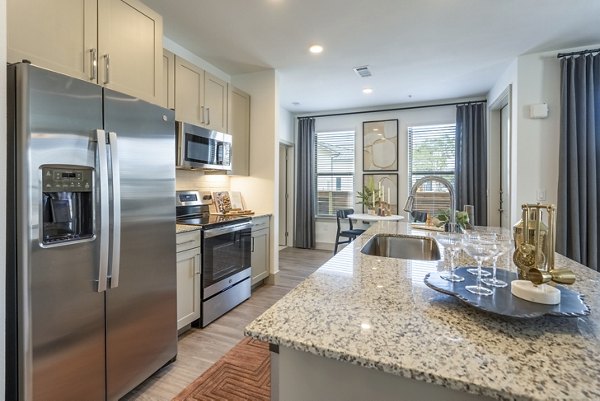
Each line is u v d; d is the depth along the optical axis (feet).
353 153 18.86
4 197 3.96
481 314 2.74
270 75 12.25
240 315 9.43
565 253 9.69
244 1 7.66
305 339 2.30
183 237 7.77
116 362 5.36
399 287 3.51
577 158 9.68
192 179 10.86
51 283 4.35
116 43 6.08
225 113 10.93
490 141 15.10
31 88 4.09
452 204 7.89
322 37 9.53
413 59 11.21
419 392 2.10
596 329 2.47
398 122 17.78
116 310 5.33
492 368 1.94
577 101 9.80
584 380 1.82
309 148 19.30
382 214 15.66
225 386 6.11
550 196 10.32
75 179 4.61
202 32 9.21
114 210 5.07
